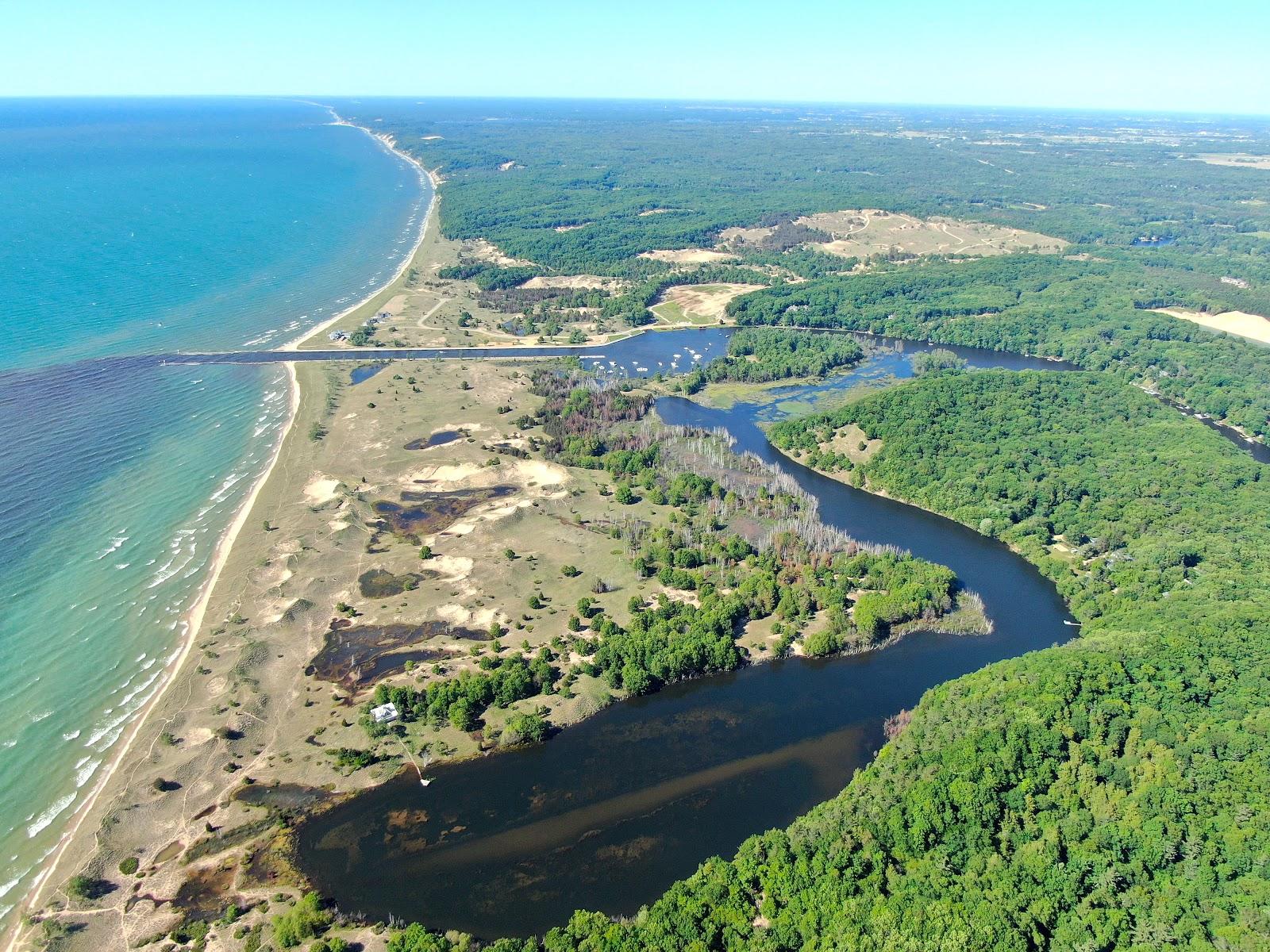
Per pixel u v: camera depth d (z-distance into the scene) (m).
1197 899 98.31
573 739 136.12
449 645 154.75
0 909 103.69
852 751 135.25
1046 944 95.06
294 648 152.25
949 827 108.75
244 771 125.25
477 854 114.19
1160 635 141.50
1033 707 125.12
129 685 141.62
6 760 125.62
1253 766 112.31
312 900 104.06
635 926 98.31
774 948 93.56
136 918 102.56
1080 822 107.81
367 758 127.69
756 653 157.62
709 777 129.25
